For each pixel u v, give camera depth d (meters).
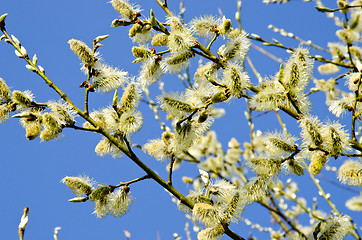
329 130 1.25
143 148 1.31
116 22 1.31
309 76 1.26
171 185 1.26
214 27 1.31
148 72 1.30
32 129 1.25
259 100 1.25
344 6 1.33
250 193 1.26
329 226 1.27
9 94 1.27
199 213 1.25
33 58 1.28
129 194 1.27
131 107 1.26
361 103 1.30
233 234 1.25
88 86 1.27
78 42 1.28
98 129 1.26
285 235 1.38
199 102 1.27
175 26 1.29
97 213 1.27
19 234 1.21
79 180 1.27
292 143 1.26
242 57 1.28
